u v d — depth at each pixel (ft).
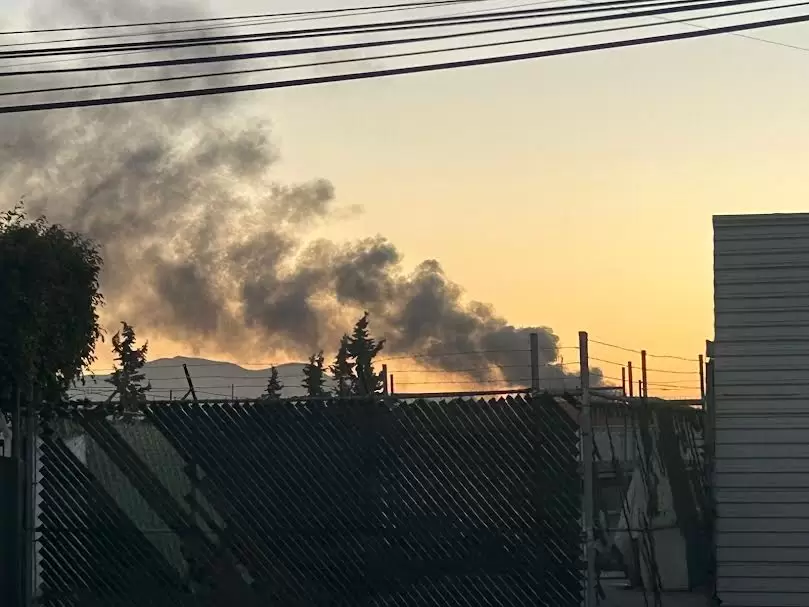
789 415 35.35
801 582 34.73
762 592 34.86
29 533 36.09
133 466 36.22
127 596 36.01
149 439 36.17
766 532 35.09
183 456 35.86
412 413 34.71
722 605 35.01
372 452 34.86
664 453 40.16
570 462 33.63
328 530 34.99
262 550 35.32
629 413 37.65
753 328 35.83
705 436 38.70
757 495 35.24
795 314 35.65
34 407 36.45
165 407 36.06
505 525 33.99
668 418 41.42
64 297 36.88
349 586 34.76
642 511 37.17
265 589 35.19
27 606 35.81
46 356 36.68
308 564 35.06
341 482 35.04
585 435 33.45
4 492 35.53
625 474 37.40
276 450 35.45
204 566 35.60
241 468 35.58
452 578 34.19
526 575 33.78
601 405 35.27
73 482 36.45
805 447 35.14
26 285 36.06
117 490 36.24
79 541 36.32
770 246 35.96
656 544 39.37
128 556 36.09
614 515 38.01
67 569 36.35
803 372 35.40
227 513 35.55
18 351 35.58
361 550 34.78
